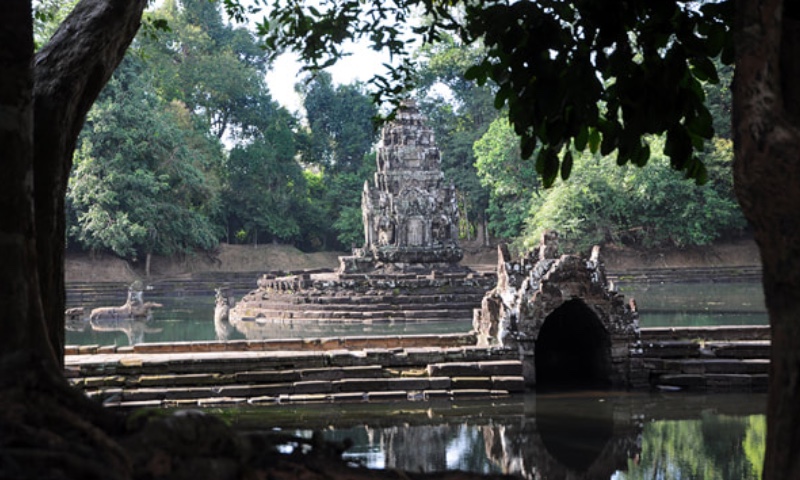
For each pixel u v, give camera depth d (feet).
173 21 262.67
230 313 151.12
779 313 16.74
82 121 25.14
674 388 61.57
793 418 16.17
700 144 27.63
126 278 215.92
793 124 16.44
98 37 24.94
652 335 67.31
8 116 17.30
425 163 168.25
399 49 35.17
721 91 206.49
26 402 14.83
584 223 204.03
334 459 18.98
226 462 15.28
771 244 16.84
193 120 265.34
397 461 40.16
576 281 63.10
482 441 44.96
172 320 139.13
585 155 202.80
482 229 275.80
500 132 232.53
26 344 16.84
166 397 56.49
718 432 46.39
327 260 268.21
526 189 235.81
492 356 62.64
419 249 162.81
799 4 16.97
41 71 23.91
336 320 134.10
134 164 209.87
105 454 13.73
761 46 16.67
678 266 219.00
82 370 56.95
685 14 25.75
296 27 36.78
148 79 221.05
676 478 36.60
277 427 48.83
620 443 44.14
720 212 203.92
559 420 50.75
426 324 127.54
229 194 270.26
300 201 278.87
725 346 63.67
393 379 59.67
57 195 22.71
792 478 15.99
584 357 69.56
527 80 25.00
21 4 17.58
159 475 14.23
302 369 59.77
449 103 287.28
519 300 63.10
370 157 287.69
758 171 16.80
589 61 24.82
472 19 28.55
